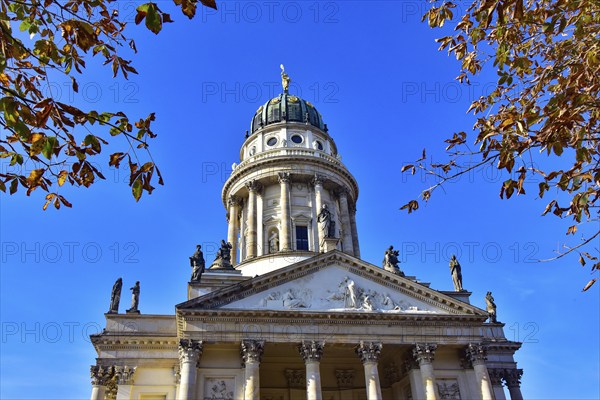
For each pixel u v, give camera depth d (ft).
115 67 45.55
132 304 203.10
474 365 175.63
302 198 277.03
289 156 278.46
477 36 56.34
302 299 177.47
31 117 40.27
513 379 201.77
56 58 43.09
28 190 44.96
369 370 167.63
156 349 189.88
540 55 55.83
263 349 167.02
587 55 49.19
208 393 162.81
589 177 50.42
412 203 57.62
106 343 188.34
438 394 174.40
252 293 177.06
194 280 191.01
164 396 182.60
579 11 53.72
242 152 322.34
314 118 322.34
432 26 58.08
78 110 40.73
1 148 44.21
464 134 54.08
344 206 281.74
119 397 178.60
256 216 273.95
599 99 48.39
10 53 41.45
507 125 49.98
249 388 158.10
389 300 181.57
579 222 53.26
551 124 48.32
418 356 173.37
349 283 182.80
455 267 209.67
